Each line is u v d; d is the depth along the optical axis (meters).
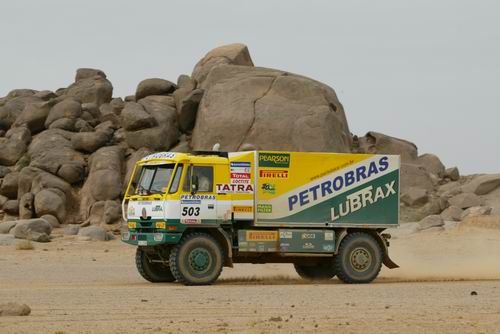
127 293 32.44
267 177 37.69
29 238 61.47
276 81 79.19
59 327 23.75
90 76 89.81
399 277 42.00
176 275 36.22
